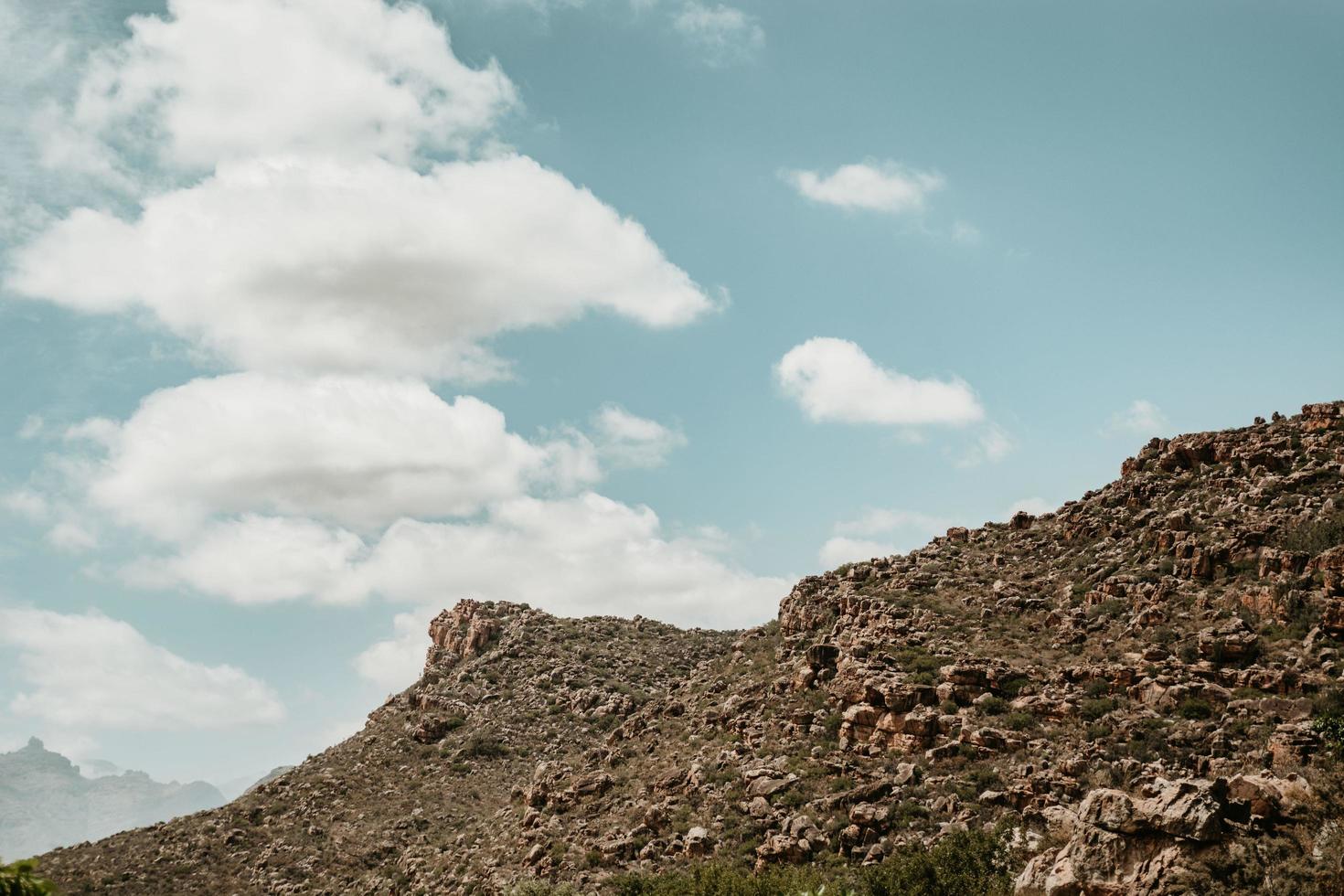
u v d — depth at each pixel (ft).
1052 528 335.47
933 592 302.25
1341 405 299.79
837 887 152.25
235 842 317.22
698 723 289.12
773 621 375.04
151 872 292.20
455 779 368.89
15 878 43.57
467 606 570.05
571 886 200.85
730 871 175.32
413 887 261.24
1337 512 232.53
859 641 268.41
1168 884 107.76
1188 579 238.48
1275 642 196.03
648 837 220.43
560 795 259.60
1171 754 173.88
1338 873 102.27
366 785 369.09
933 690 222.69
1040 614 261.44
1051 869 120.37
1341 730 145.28
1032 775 179.63
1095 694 207.62
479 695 456.04
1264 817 111.96
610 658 492.95
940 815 183.83
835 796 201.16
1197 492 291.99
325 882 284.41
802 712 246.47
